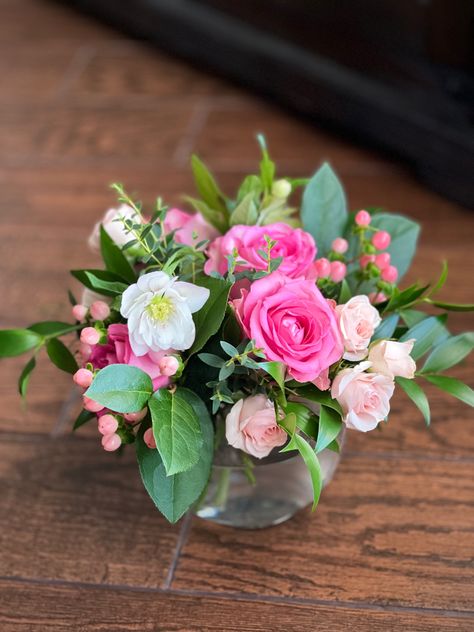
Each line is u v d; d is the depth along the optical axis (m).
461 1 1.35
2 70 1.94
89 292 0.89
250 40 1.74
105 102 1.80
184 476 0.85
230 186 1.54
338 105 1.61
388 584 0.98
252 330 0.80
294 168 1.58
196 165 0.93
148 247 0.83
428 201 1.46
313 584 0.98
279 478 0.95
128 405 0.80
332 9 1.57
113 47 1.99
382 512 1.03
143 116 1.75
